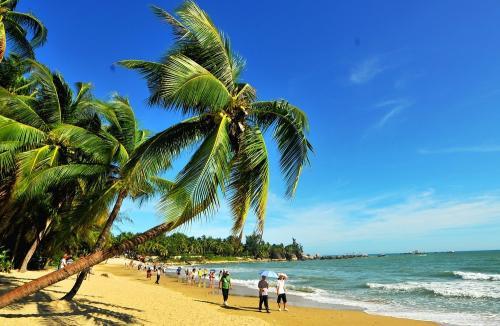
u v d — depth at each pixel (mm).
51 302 12094
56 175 11188
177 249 143000
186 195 6836
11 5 15500
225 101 8078
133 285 28688
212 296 25531
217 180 7258
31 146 13320
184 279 43281
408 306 21656
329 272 68938
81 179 12750
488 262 82312
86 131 11406
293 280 48469
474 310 19391
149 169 8047
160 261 126750
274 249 183625
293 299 25406
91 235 21031
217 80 7852
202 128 8641
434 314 18391
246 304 21000
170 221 6598
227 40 8891
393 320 16734
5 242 23000
